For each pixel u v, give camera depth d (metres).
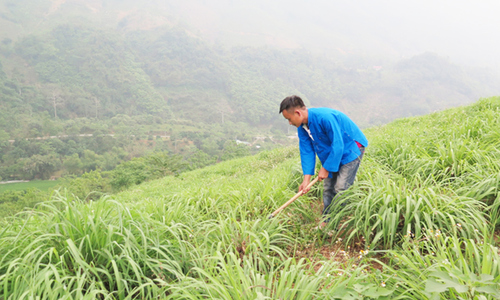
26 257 2.14
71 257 2.39
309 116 3.29
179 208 3.64
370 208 3.00
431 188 3.22
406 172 4.26
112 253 2.52
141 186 15.44
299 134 3.60
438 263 1.90
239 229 3.14
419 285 1.94
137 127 149.00
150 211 3.54
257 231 3.15
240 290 1.98
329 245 3.22
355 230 2.89
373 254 2.83
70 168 96.50
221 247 2.96
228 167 14.05
